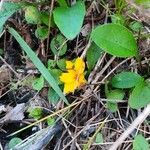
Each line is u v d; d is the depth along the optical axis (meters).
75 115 0.22
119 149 0.21
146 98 0.20
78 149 0.21
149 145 0.21
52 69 0.22
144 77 0.22
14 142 0.22
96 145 0.21
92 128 0.22
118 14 0.22
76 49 0.23
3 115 0.23
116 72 0.23
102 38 0.20
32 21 0.22
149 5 0.21
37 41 0.24
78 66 0.21
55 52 0.23
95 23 0.23
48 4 0.23
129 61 0.23
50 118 0.22
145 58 0.22
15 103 0.23
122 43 0.21
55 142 0.22
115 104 0.22
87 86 0.22
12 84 0.23
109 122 0.22
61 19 0.21
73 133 0.22
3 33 0.24
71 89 0.21
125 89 0.22
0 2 0.22
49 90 0.22
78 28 0.20
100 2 0.23
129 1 0.21
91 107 0.22
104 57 0.22
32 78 0.23
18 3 0.22
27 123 0.22
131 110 0.22
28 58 0.23
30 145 0.21
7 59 0.23
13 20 0.24
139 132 0.21
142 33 0.23
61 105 0.22
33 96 0.23
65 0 0.22
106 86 0.22
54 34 0.23
